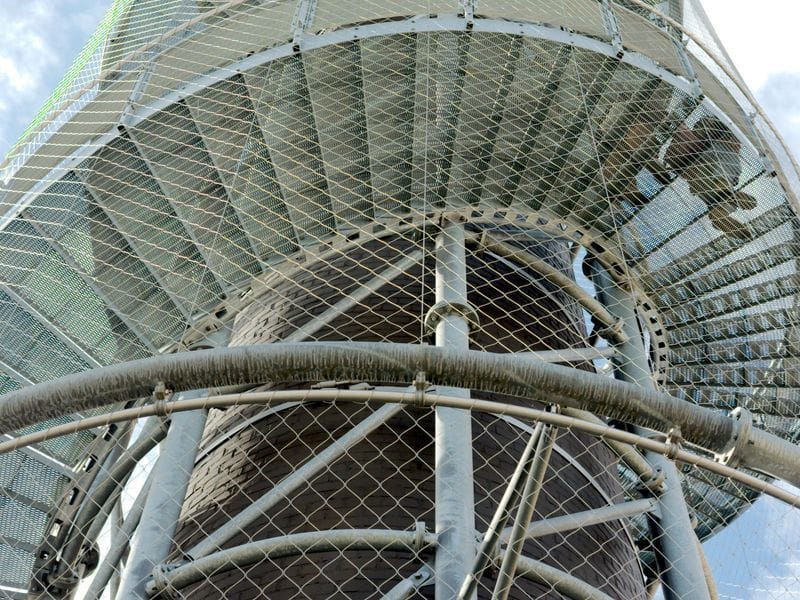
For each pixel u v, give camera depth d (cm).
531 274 1338
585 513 1006
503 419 1100
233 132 1231
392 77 1250
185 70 1229
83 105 1173
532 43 1236
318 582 902
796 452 601
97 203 1213
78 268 1214
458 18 1242
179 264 1236
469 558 815
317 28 1256
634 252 1334
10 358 1202
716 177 1307
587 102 1278
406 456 1020
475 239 1244
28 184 1167
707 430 608
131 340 1236
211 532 1013
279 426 1091
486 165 1271
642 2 1319
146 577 847
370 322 1175
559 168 1282
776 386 1357
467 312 1053
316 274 1273
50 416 629
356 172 1265
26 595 1184
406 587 827
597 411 621
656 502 1075
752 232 1319
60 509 1202
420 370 621
